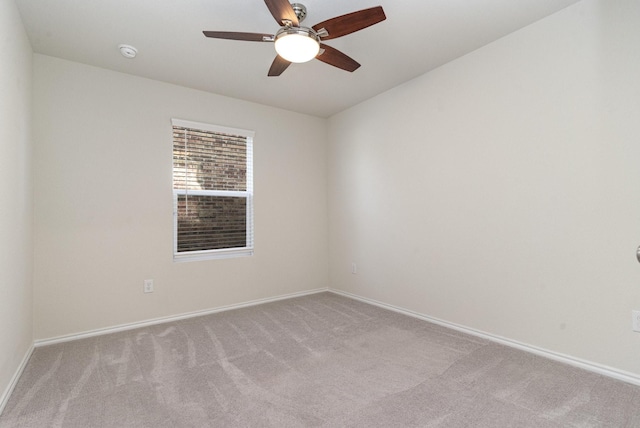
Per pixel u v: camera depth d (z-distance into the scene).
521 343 2.47
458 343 2.62
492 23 2.35
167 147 3.28
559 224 2.26
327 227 4.48
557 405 1.76
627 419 1.64
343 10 2.18
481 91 2.69
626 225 1.98
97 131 2.93
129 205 3.08
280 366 2.26
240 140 3.81
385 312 3.48
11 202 1.97
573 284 2.20
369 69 3.06
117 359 2.38
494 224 2.62
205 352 2.50
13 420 1.67
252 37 2.03
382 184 3.66
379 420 1.66
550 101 2.29
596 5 2.07
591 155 2.11
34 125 2.65
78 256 2.84
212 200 3.61
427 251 3.17
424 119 3.17
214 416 1.70
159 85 3.25
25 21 2.25
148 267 3.17
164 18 2.24
